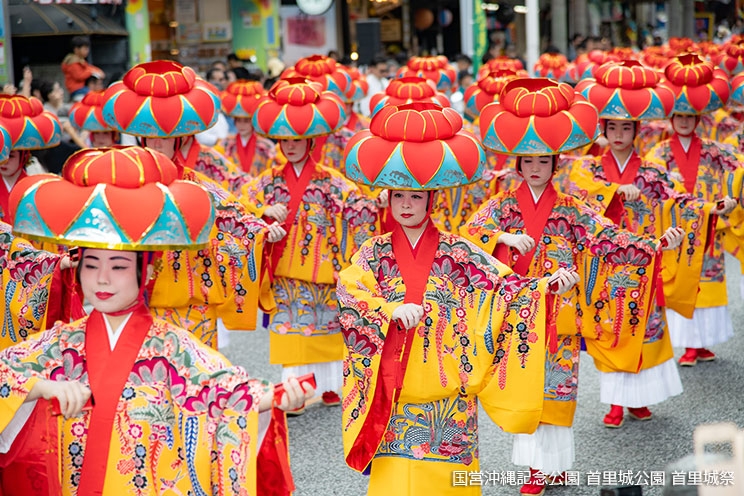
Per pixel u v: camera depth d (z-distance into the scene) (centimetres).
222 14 2288
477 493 519
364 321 492
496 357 513
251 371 909
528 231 627
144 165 369
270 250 735
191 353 388
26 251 569
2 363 383
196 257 680
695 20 4203
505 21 3288
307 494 625
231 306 697
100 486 383
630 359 652
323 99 802
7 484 400
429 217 506
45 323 566
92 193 358
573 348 632
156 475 386
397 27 3141
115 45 1798
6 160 639
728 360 916
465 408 509
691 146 913
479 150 503
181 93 682
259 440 375
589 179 784
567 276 504
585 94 785
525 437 613
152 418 385
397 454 508
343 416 509
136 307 391
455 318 502
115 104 680
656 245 627
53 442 387
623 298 636
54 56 1738
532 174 616
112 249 360
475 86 1136
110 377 385
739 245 925
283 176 808
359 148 500
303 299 805
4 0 1410
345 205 798
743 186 909
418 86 1058
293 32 2448
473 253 503
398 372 495
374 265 507
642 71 768
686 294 804
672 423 746
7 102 723
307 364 808
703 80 884
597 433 732
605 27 3669
